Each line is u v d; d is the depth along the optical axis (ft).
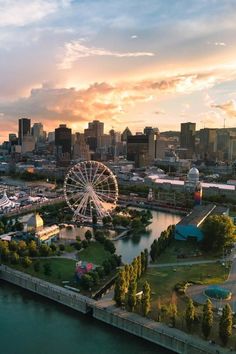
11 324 650.02
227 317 545.03
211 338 566.36
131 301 642.22
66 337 615.57
